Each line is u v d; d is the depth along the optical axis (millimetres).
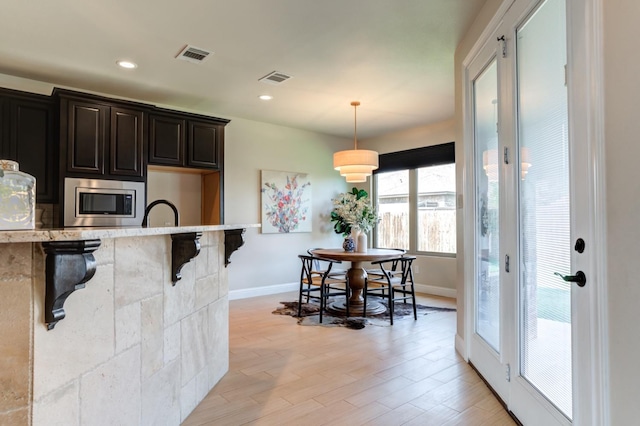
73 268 1150
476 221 2914
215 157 4715
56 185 3656
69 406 1258
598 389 1328
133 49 3266
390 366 2994
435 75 3922
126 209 3912
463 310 3170
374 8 2691
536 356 1915
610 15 1267
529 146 1980
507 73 2195
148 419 1767
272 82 4090
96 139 3770
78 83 4047
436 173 5969
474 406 2330
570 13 1502
